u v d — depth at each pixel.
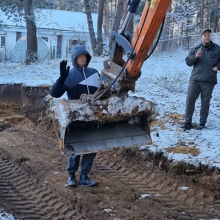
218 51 6.79
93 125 4.55
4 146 7.46
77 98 4.88
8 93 11.01
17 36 31.06
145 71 13.41
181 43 23.73
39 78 12.85
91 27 20.28
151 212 4.44
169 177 5.54
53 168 6.06
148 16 3.68
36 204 4.70
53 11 31.42
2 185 5.37
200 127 6.96
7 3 21.64
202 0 20.70
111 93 4.31
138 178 5.64
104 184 5.33
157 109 4.40
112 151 6.70
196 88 6.87
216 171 5.21
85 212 4.42
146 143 4.48
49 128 8.80
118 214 4.38
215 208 4.58
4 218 4.09
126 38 4.11
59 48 29.42
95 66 14.71
